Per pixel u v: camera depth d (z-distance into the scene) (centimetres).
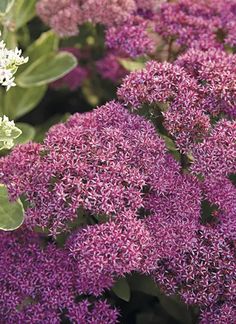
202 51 67
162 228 57
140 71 61
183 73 60
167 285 57
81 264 56
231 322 56
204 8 74
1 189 60
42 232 61
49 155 58
